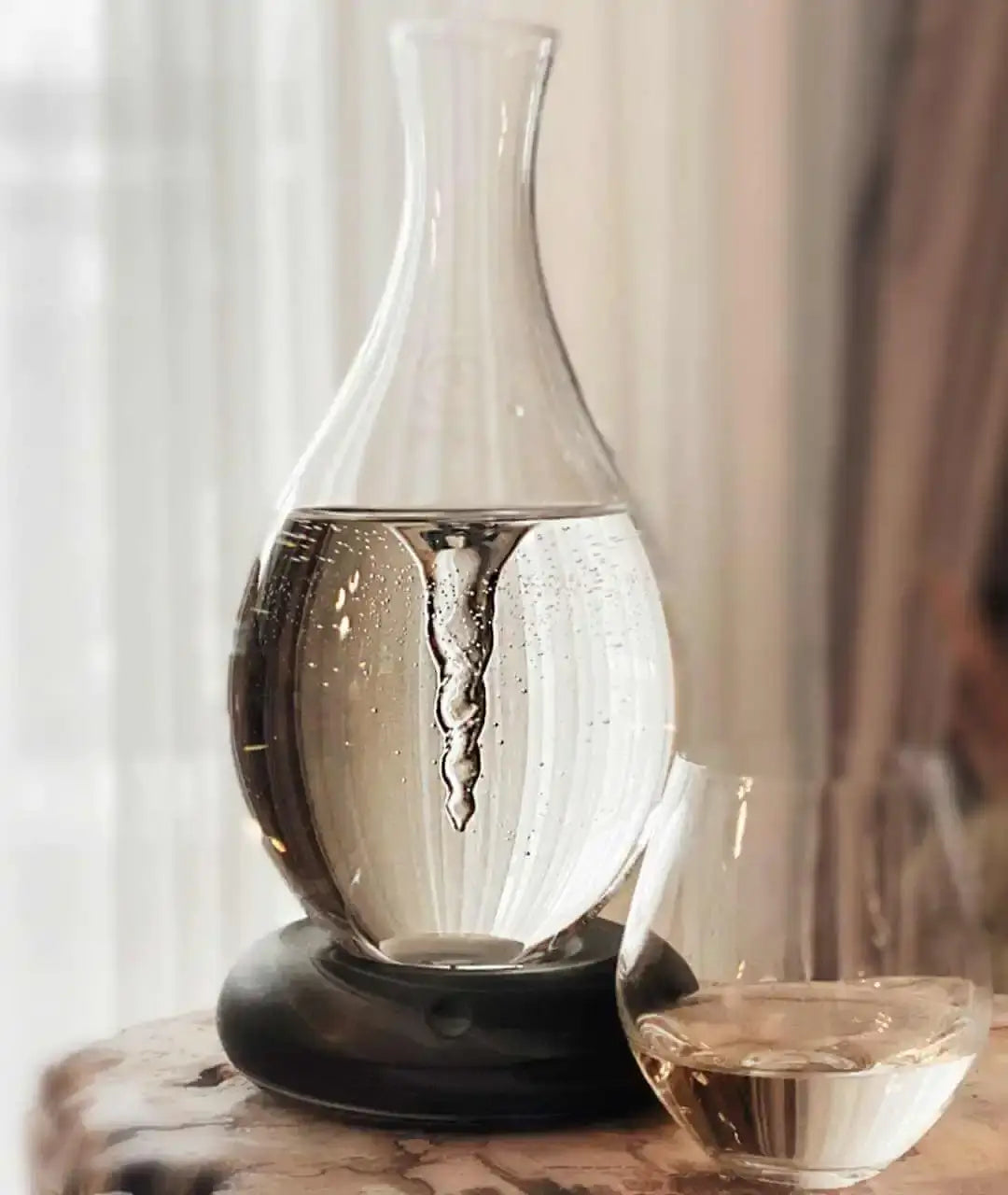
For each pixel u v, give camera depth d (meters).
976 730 1.61
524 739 0.78
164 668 1.59
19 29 1.60
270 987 0.80
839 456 1.66
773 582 1.67
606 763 0.79
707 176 1.64
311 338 1.58
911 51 1.62
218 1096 0.81
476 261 0.82
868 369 1.64
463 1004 0.78
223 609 1.59
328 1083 0.78
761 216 1.64
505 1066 0.77
